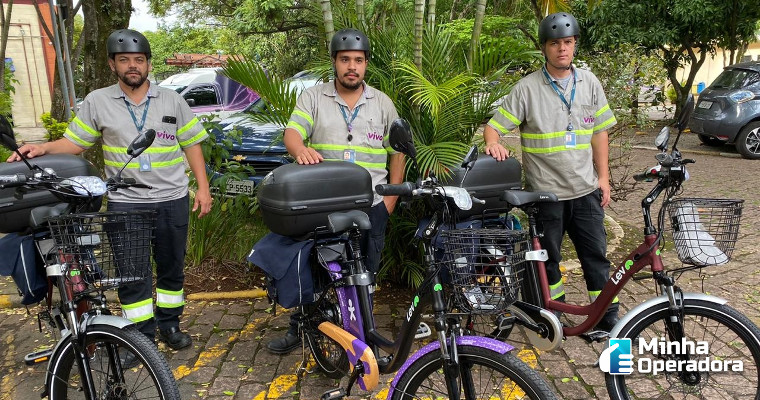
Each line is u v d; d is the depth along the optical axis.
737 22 13.65
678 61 15.17
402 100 4.28
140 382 2.77
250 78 4.55
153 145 3.45
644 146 11.84
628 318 2.83
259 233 5.02
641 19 13.25
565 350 3.71
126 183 2.73
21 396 3.29
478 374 2.64
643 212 2.93
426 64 4.34
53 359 2.71
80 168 3.03
